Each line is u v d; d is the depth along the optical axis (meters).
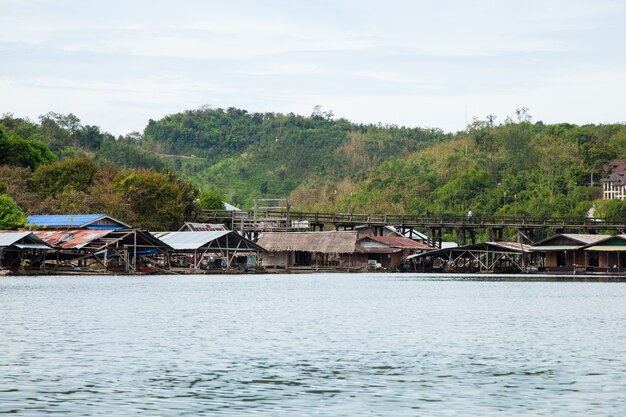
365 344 43.09
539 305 67.81
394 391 31.62
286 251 138.12
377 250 137.88
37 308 60.88
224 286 92.75
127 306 63.69
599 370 35.75
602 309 64.06
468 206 195.75
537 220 145.38
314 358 38.56
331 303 69.06
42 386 31.94
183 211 145.12
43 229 121.56
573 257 131.88
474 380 33.66
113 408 28.80
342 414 28.14
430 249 143.25
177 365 36.47
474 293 83.06
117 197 135.75
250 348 41.44
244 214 157.25
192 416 27.80
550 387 32.41
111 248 114.69
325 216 148.00
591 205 184.62
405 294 81.06
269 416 27.86
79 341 43.19
